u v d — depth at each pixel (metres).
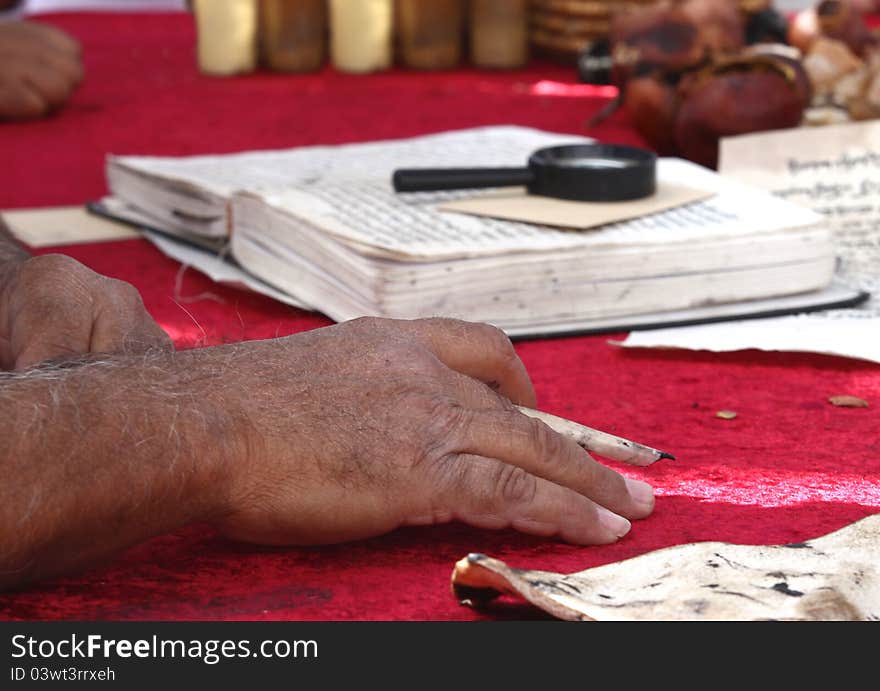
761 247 2.51
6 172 4.27
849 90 3.64
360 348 1.50
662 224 2.54
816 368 2.31
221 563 1.50
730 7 3.98
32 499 1.24
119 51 7.50
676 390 2.19
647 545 1.55
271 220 2.61
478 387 1.54
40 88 5.31
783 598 1.31
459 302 2.32
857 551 1.44
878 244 2.96
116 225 3.42
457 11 6.95
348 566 1.49
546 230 2.50
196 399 1.37
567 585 1.33
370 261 2.26
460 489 1.44
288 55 6.71
